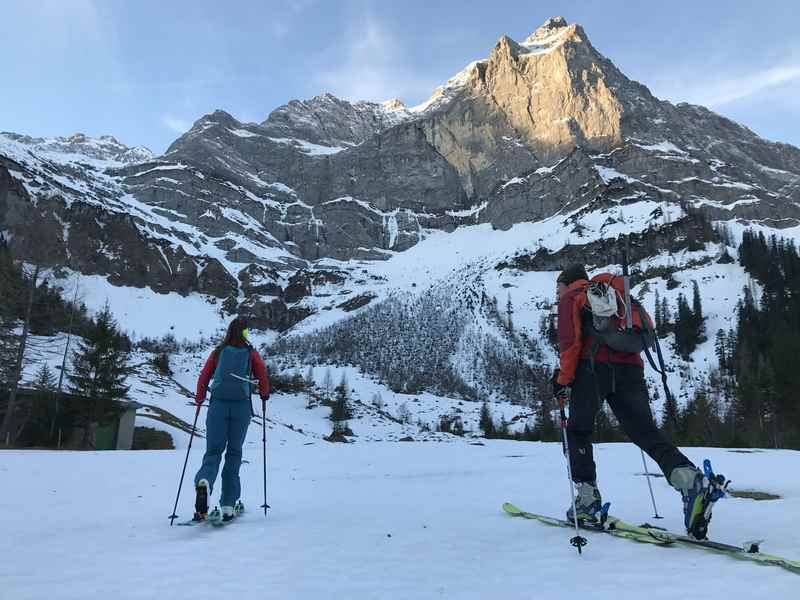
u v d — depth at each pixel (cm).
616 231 19138
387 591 205
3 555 284
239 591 208
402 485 682
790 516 367
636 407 306
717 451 1323
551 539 296
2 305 2691
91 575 237
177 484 732
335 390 8988
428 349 14700
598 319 310
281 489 653
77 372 3002
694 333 11281
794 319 9350
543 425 5766
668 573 216
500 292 18712
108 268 18162
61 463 1020
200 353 14138
